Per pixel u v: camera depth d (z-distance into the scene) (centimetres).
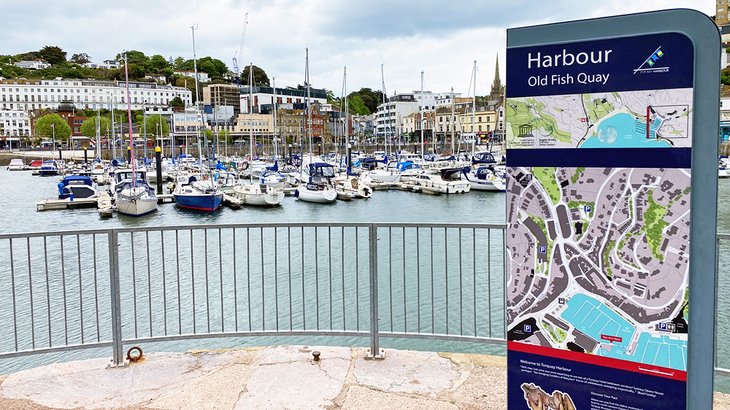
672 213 312
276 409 473
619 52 317
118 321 570
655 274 320
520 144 352
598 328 338
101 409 482
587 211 335
